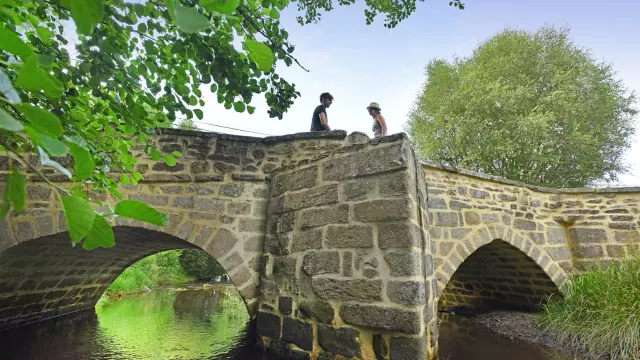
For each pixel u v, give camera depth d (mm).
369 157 3643
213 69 2156
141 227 4805
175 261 18344
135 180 2957
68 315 7574
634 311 4637
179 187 4992
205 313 8078
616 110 14484
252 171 5281
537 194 6816
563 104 13125
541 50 14695
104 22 1829
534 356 4703
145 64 2145
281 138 5461
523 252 6285
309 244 3996
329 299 3604
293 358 3824
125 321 7004
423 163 5453
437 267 5277
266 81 2402
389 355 3049
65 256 6066
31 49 527
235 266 4816
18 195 572
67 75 1949
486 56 15547
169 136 5172
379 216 3393
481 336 5961
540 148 13414
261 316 4438
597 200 6855
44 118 492
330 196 3914
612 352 4406
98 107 2328
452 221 5594
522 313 7352
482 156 14273
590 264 6590
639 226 6516
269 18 2219
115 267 8094
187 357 4441
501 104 13586
